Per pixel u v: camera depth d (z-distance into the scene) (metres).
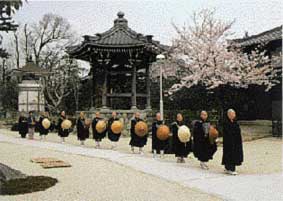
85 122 21.84
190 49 31.73
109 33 27.64
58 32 47.81
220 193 9.99
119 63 28.19
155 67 33.94
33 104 39.56
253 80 30.77
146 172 13.02
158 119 17.02
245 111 33.12
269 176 12.45
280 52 30.45
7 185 10.59
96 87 28.39
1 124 38.53
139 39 26.84
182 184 11.12
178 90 31.81
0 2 10.20
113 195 9.70
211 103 31.11
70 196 9.54
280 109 31.14
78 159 16.06
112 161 15.48
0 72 48.97
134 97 27.59
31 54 47.88
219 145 21.41
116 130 19.97
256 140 24.84
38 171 13.10
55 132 30.64
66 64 46.94
